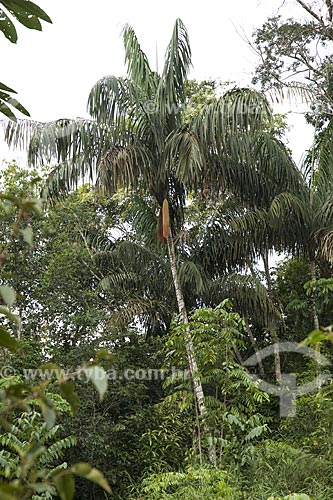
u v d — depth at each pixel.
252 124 13.36
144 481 10.52
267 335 16.67
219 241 15.13
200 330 10.80
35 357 14.48
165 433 14.19
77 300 15.95
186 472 10.77
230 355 10.91
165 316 16.02
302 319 16.09
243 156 14.52
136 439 14.65
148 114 13.98
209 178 14.27
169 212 14.77
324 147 15.26
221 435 10.62
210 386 14.09
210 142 13.50
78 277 16.67
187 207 17.28
